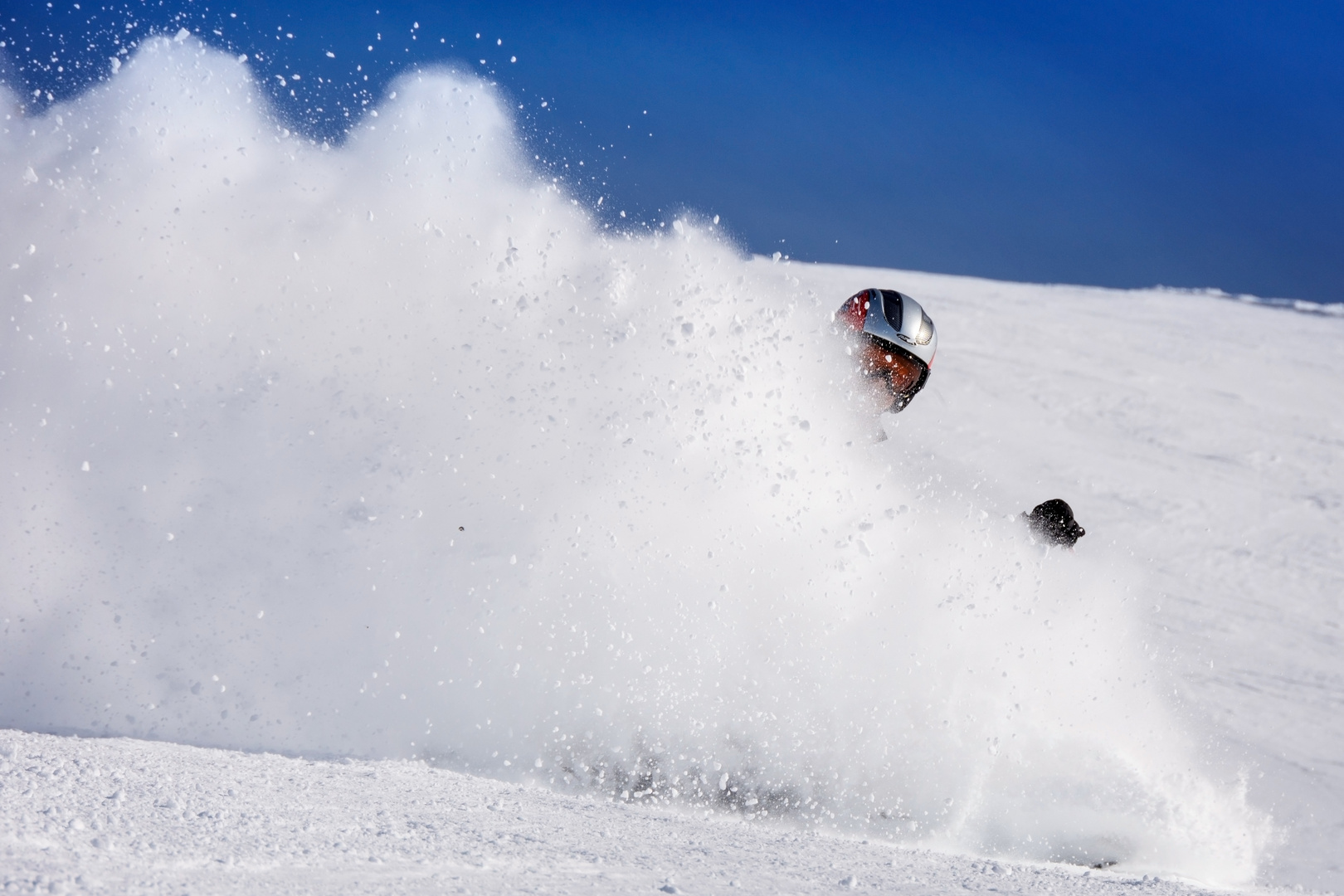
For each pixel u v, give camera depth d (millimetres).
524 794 3094
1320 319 34312
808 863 2537
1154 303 35844
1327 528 12227
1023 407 17859
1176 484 13844
